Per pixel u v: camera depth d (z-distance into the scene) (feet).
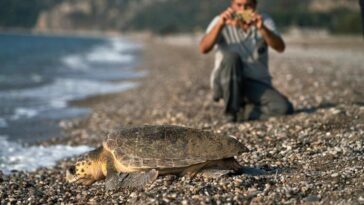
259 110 28.07
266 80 27.96
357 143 20.70
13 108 46.52
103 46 251.80
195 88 51.16
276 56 99.86
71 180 18.07
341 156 18.99
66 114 43.24
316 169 17.81
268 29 25.70
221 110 35.12
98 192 17.80
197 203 15.12
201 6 600.80
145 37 507.30
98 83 69.51
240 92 27.32
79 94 57.16
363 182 15.47
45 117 41.73
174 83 60.23
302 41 200.03
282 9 367.86
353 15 257.14
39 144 30.99
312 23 320.29
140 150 17.06
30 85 66.28
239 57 26.81
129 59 133.90
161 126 17.93
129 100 49.73
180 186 16.58
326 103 33.53
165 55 150.61
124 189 17.37
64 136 33.47
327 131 23.68
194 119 31.40
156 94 51.60
